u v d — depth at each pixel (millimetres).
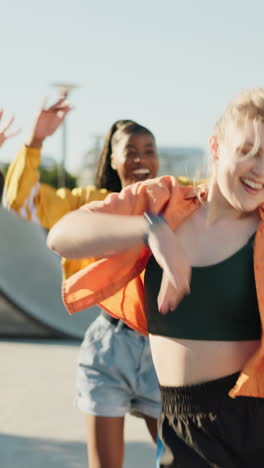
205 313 1710
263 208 1728
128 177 3035
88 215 1626
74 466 3693
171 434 1799
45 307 7844
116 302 1983
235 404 1697
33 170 2758
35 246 8625
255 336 1721
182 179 2980
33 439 4121
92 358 2584
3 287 7523
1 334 7621
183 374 1755
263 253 1677
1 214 8758
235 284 1695
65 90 2766
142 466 3684
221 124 1696
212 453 1727
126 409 2566
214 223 1748
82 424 4430
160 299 1599
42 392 5234
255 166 1625
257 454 1712
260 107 1621
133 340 2572
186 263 1499
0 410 4719
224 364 1718
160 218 1548
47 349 6984
